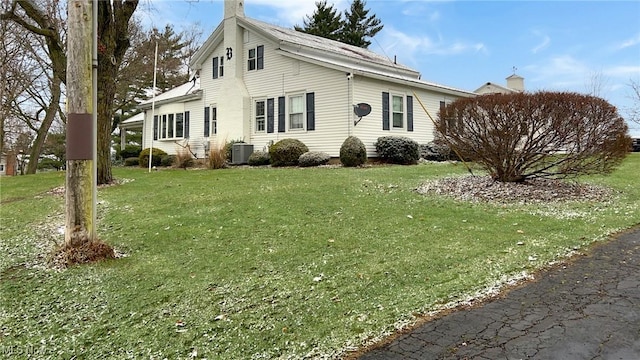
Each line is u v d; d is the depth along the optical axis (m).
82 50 4.75
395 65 21.36
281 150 15.27
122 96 25.27
